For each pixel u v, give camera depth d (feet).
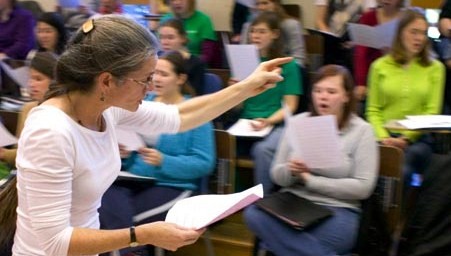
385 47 10.32
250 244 8.78
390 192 7.20
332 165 6.76
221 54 13.48
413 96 9.02
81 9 14.33
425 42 9.03
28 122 3.74
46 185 3.57
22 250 3.90
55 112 3.71
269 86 5.03
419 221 6.47
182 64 8.01
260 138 9.09
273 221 6.88
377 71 9.32
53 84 3.86
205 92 10.03
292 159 7.06
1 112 8.87
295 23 11.76
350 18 13.76
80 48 3.61
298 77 9.82
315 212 6.79
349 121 7.21
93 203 4.06
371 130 7.13
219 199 4.54
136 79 3.65
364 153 6.98
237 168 9.52
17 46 14.34
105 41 3.54
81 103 3.81
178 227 3.88
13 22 14.38
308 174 6.98
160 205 7.54
